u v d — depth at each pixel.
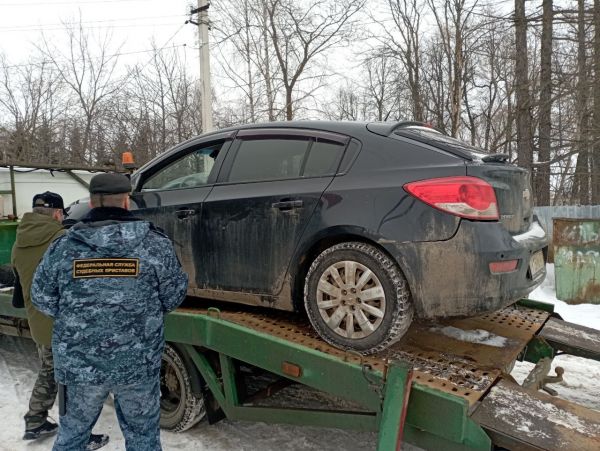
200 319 2.99
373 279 2.56
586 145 11.52
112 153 18.97
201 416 3.19
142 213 3.50
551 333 3.47
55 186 6.65
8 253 4.64
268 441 3.17
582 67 11.31
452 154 2.60
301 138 3.05
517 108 12.45
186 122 19.00
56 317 2.25
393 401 2.22
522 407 2.20
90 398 2.28
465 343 2.99
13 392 3.91
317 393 3.46
